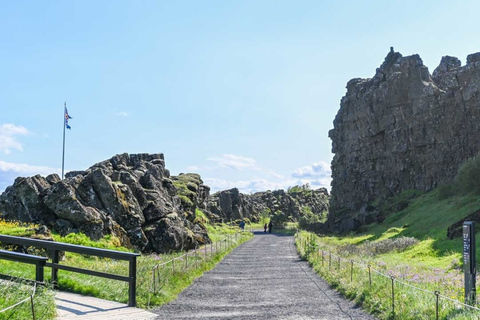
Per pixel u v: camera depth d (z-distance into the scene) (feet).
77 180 105.19
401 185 254.47
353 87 307.78
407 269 81.76
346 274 71.51
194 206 163.94
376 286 56.65
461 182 174.29
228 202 357.00
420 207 202.08
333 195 311.68
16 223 93.30
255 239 204.74
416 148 247.70
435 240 119.44
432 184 236.22
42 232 83.41
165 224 114.52
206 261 94.84
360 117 281.54
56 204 98.84
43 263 43.65
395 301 48.19
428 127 240.32
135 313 44.78
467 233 47.65
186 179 204.54
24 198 100.68
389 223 204.54
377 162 272.31
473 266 47.06
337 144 311.47
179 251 114.32
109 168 123.65
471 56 226.38
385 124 264.93
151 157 174.60
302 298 58.90
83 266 70.85
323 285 70.28
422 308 44.11
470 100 220.02
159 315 46.52
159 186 135.13
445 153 231.30
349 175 288.71
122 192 112.37
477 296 47.39
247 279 76.95
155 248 110.63
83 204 103.04
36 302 37.60
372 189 270.87
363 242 163.84
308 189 555.28
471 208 143.43
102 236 99.25
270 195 490.90
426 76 250.57
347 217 273.13
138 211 113.50
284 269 91.81
